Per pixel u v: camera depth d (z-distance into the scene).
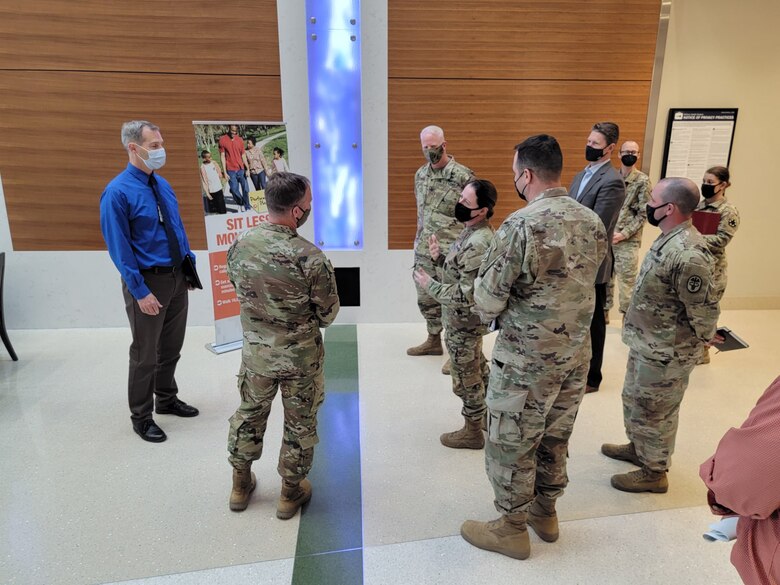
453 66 4.10
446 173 3.33
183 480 2.44
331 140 4.28
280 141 3.82
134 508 2.24
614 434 2.86
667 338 2.11
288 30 3.96
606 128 2.96
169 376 2.98
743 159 4.58
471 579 1.87
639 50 4.17
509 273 1.64
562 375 1.73
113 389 3.34
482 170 4.35
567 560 1.95
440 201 3.38
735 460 0.94
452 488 2.38
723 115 4.39
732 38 4.25
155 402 3.00
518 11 4.01
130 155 2.57
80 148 4.07
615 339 4.32
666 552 2.00
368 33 4.00
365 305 4.57
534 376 1.72
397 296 4.56
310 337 2.00
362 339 4.24
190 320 4.48
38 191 4.13
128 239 2.53
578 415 3.05
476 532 2.02
